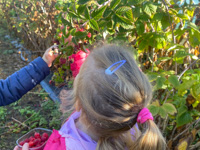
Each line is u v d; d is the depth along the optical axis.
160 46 1.39
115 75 0.71
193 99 1.33
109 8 1.17
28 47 4.39
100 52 0.80
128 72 0.72
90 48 1.39
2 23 6.04
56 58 1.38
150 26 1.54
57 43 1.71
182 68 1.82
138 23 1.36
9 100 1.21
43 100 2.99
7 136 2.41
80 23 1.34
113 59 0.76
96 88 0.71
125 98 0.69
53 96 2.93
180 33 1.44
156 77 1.29
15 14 4.68
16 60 4.11
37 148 1.09
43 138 1.18
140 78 0.74
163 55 1.65
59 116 2.52
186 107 1.38
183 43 1.66
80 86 0.76
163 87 1.33
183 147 1.33
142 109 0.75
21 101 2.98
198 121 1.44
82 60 1.34
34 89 3.24
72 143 0.78
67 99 1.04
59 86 2.43
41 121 2.53
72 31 1.25
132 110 0.73
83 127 0.83
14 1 4.45
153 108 1.29
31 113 2.71
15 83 1.20
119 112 0.71
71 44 1.35
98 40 1.39
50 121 2.56
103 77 0.71
